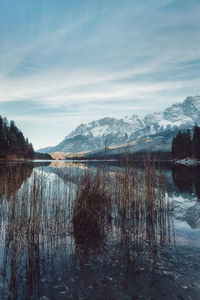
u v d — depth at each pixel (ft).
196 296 9.92
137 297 10.02
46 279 11.66
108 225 21.61
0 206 22.95
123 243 16.78
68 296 10.20
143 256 14.34
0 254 14.65
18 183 21.08
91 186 22.61
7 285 11.14
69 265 13.23
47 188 31.96
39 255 14.58
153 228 20.33
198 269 12.30
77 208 21.40
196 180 58.80
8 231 16.67
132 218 23.40
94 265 13.19
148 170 24.72
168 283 11.03
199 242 16.34
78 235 18.66
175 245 15.90
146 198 24.54
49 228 20.10
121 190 24.62
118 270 12.57
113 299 9.90
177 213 25.05
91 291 10.55
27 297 10.15
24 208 17.03
